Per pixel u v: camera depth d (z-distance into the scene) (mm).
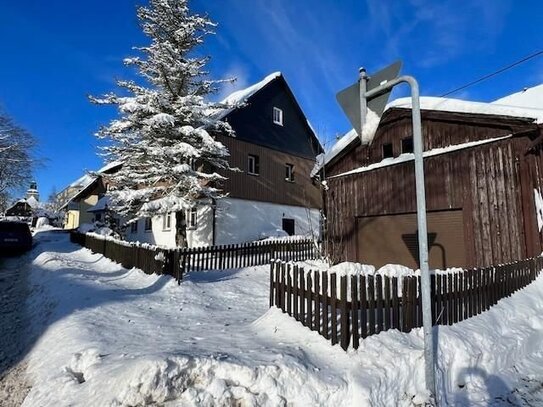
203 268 12016
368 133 4008
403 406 3857
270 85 22500
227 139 19250
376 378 3842
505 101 13711
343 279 4375
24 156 29984
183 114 15062
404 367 4098
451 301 5531
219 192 17156
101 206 29000
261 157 21141
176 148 14375
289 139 23266
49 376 4191
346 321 4324
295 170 23281
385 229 11766
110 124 14922
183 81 15453
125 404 3266
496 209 9031
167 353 3859
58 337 5270
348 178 13078
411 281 5000
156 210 14898
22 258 15781
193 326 5844
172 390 3422
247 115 20703
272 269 5773
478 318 5812
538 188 8594
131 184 15930
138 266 11422
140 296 7992
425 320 3961
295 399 3527
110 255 14219
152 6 15852
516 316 6281
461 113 9734
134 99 14586
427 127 10875
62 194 68750
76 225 43906
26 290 9516
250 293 9375
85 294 7660
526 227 8508
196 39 15555
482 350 4973
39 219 47094
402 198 11258
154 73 15930
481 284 6172
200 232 18688
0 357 5262
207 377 3592
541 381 4855
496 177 9109
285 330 4957
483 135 9555
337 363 4086
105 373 3816
